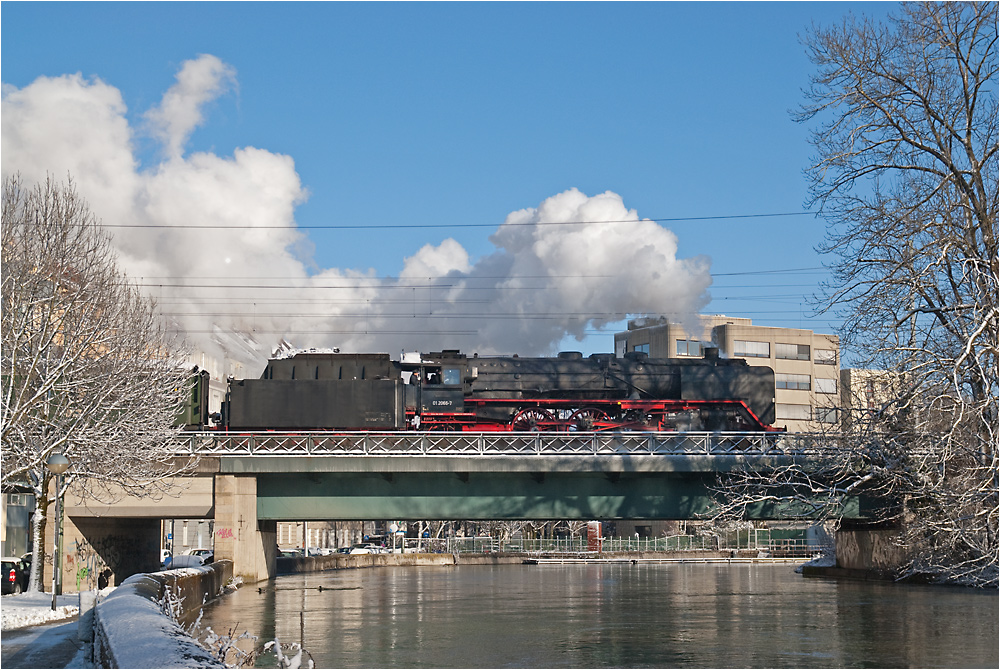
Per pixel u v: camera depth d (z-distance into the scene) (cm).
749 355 11150
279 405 4566
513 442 3916
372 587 4659
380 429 4528
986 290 2777
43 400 3391
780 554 8450
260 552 4472
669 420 4731
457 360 4788
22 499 4491
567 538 9269
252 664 1734
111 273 3853
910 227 2991
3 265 3250
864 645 2355
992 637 2491
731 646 2352
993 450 2712
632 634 2600
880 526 4572
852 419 3628
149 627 1353
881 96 3088
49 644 2145
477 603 3634
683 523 10619
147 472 3738
